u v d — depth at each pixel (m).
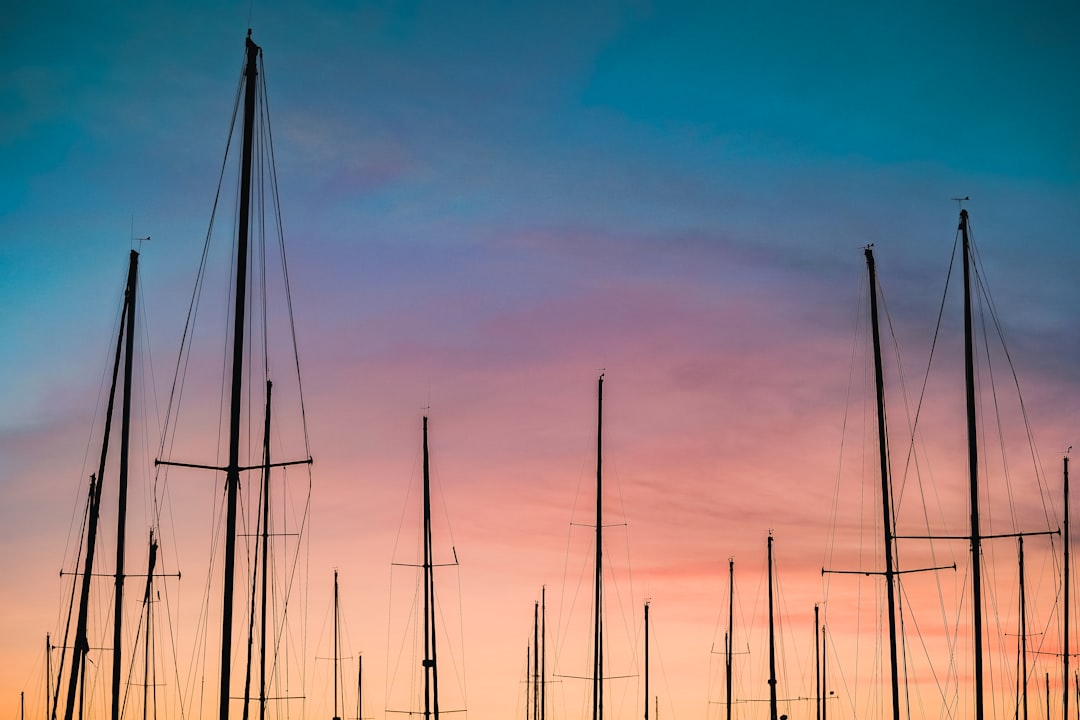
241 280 32.50
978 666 47.53
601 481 64.06
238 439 32.25
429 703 57.56
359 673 69.19
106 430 47.47
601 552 63.19
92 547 46.44
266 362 41.00
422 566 59.50
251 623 55.66
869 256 51.81
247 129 33.16
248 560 55.69
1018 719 62.47
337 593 66.06
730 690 70.12
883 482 50.19
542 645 73.75
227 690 31.14
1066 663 62.34
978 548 48.16
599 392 64.38
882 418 50.59
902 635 51.12
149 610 52.62
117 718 45.34
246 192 32.81
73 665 45.28
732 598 70.94
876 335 51.12
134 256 48.09
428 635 58.28
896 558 51.50
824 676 70.44
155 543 51.84
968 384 48.91
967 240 50.72
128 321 47.88
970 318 49.69
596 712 61.91
